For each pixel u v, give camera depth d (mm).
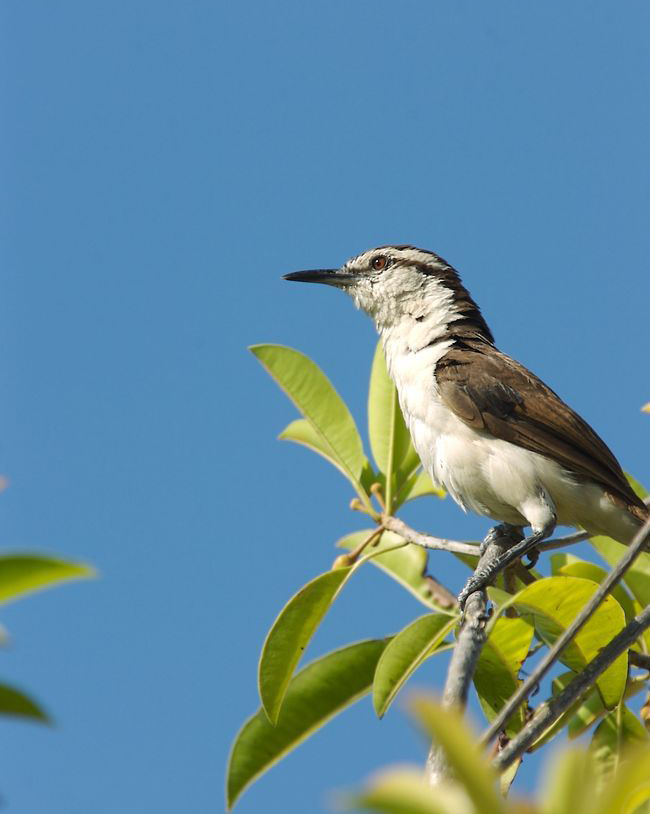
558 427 13266
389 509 12883
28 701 4730
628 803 4930
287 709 10680
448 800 3854
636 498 13086
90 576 5164
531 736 7172
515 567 12312
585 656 9430
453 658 7469
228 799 10289
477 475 13305
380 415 13953
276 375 13344
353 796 3645
